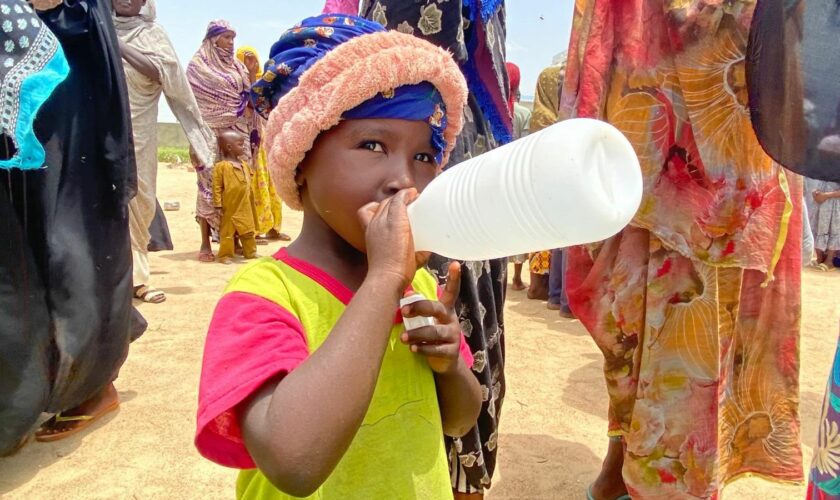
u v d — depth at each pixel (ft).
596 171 2.97
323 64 3.75
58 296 9.32
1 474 9.50
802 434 11.75
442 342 4.09
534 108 19.51
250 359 3.43
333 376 3.12
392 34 3.84
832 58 4.81
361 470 3.96
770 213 6.85
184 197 43.57
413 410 4.19
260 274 3.95
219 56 24.16
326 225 4.12
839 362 4.62
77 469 9.67
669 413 7.25
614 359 7.82
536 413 12.03
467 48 7.08
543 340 16.42
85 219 9.71
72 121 9.45
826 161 4.91
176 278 21.16
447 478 4.33
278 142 3.88
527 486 9.51
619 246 7.52
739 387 7.73
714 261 6.86
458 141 6.76
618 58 7.09
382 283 3.34
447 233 3.43
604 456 10.47
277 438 3.07
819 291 23.24
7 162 7.76
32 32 7.91
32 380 9.05
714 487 7.25
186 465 9.84
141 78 16.29
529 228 3.09
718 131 6.67
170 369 13.43
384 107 3.71
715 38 6.50
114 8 16.37
